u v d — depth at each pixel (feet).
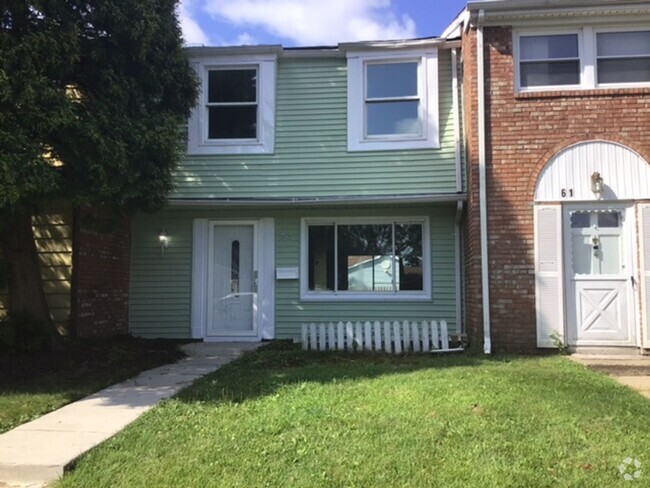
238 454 13.56
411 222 35.22
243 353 31.35
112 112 22.59
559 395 18.52
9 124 18.74
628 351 28.53
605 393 19.11
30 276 26.89
